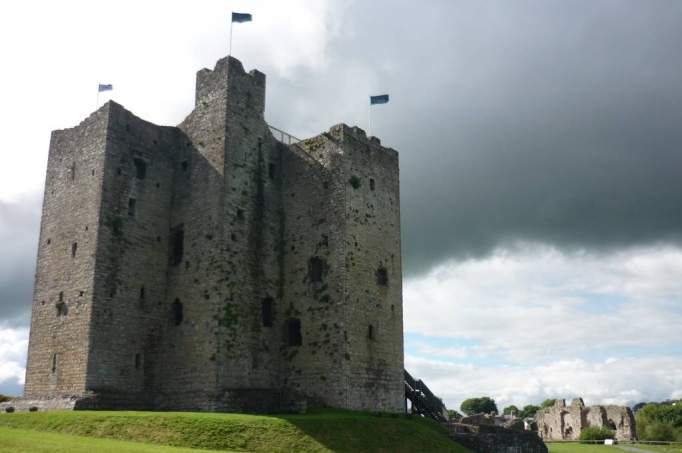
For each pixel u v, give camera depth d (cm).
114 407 3606
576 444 6794
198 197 4050
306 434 3022
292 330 4109
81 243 3878
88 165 4019
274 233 4241
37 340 3956
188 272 3959
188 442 2773
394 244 4459
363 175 4303
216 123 4081
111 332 3734
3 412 3462
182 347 3844
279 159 4412
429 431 3728
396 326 4303
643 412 8675
